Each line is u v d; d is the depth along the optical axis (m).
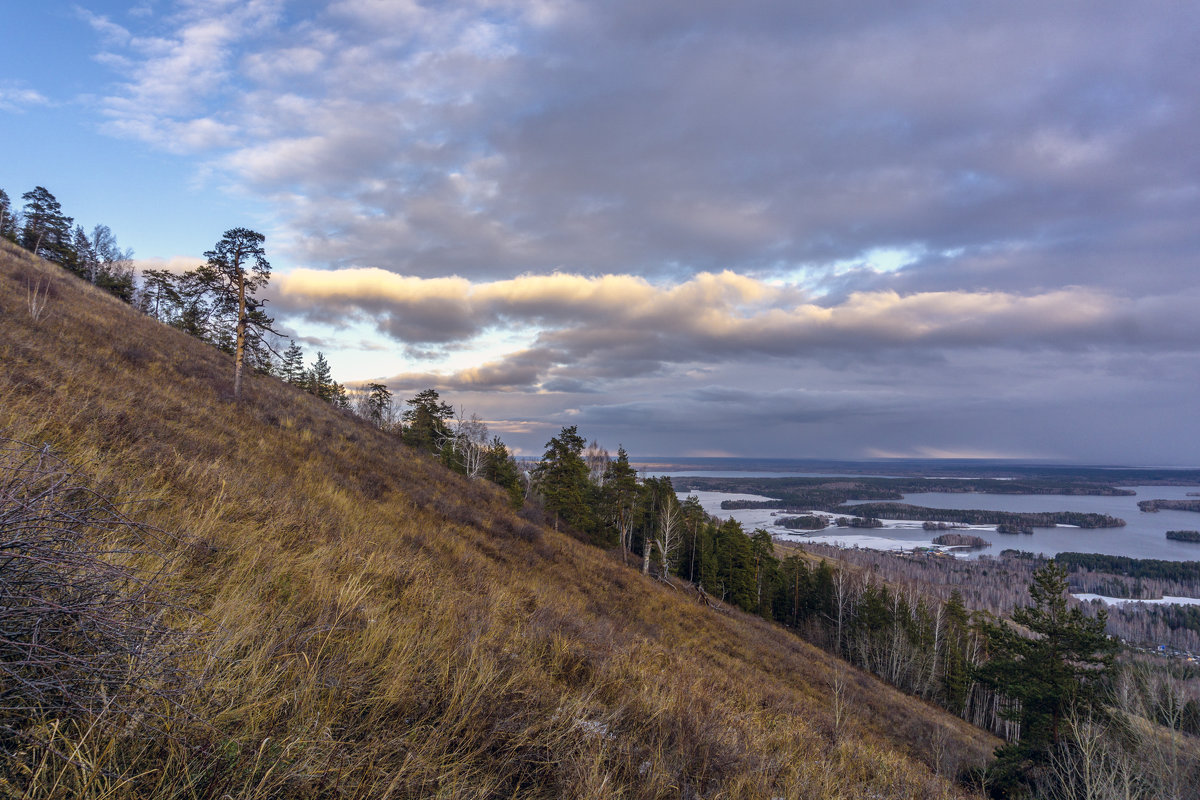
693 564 49.72
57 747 1.78
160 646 2.10
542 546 23.53
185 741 1.92
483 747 2.97
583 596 17.69
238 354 19.61
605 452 77.75
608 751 3.46
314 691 2.69
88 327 17.67
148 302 48.34
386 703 3.00
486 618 5.63
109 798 1.72
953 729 24.61
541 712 3.70
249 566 4.34
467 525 19.06
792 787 3.96
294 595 4.14
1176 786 4.57
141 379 14.07
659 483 51.88
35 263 31.08
